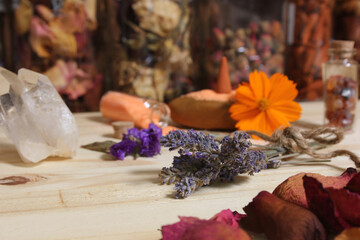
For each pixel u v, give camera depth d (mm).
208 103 305
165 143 185
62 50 359
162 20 361
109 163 247
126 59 372
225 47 391
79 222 173
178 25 369
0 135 308
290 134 233
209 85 401
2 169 237
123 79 375
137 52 368
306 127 336
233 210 182
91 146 271
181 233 137
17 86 240
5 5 389
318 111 392
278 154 232
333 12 425
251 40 391
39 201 194
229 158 189
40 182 217
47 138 243
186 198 194
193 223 141
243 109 292
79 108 379
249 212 159
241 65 390
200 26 397
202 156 190
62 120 244
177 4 366
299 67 405
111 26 375
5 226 170
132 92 374
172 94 380
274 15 392
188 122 318
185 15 373
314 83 410
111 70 387
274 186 208
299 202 160
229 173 202
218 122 308
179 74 380
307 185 145
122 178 221
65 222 173
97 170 234
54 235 162
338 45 314
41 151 243
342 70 315
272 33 393
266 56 393
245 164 190
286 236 138
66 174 228
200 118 310
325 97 327
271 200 154
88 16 364
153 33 364
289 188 168
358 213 138
